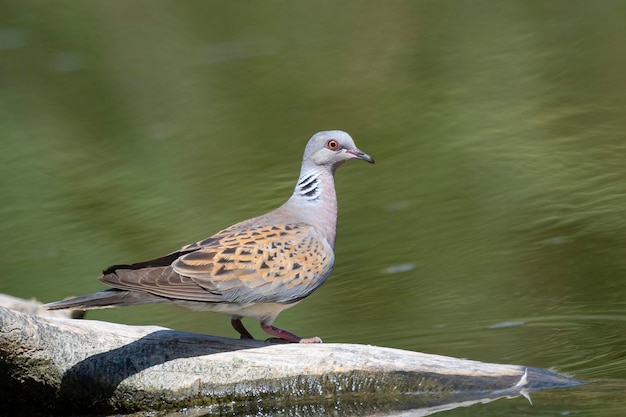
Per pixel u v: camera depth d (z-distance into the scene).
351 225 14.27
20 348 8.96
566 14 23.14
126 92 20.33
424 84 19.75
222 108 19.22
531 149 16.38
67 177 16.75
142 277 8.70
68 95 20.55
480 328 10.60
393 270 12.62
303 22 23.81
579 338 10.12
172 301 8.91
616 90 18.48
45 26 23.88
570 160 15.80
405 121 18.05
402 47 21.95
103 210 15.30
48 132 18.78
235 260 9.21
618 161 15.59
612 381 8.96
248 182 15.83
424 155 16.58
